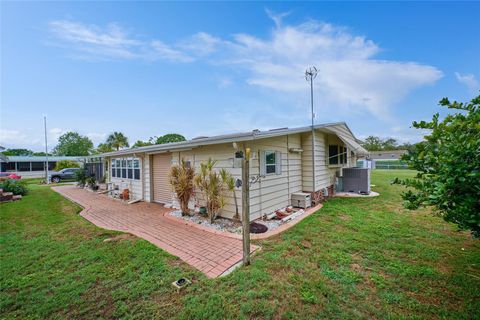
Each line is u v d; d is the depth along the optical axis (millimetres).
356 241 4090
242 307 2336
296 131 6285
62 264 3406
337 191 9625
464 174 1956
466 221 2066
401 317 2166
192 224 5473
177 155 7348
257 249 3855
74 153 45938
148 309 2363
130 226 5496
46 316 2318
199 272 3100
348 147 9852
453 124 2166
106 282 2887
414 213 6055
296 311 2279
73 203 8852
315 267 3176
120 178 11102
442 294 2516
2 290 2758
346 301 2418
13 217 6465
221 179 5754
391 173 19953
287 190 6973
